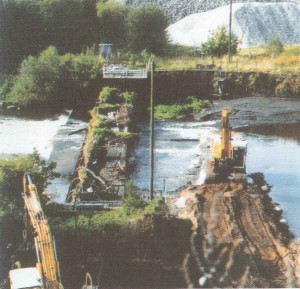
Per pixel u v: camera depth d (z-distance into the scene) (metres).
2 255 24.84
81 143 51.69
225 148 39.38
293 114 65.75
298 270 26.11
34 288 20.11
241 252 27.27
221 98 72.12
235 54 83.94
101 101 62.72
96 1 89.00
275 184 41.50
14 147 50.22
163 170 44.38
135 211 27.81
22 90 68.06
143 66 73.44
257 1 105.94
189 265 25.44
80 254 26.17
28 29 77.75
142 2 98.00
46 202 29.94
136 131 57.50
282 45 85.94
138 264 25.58
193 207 33.19
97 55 77.00
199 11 101.06
